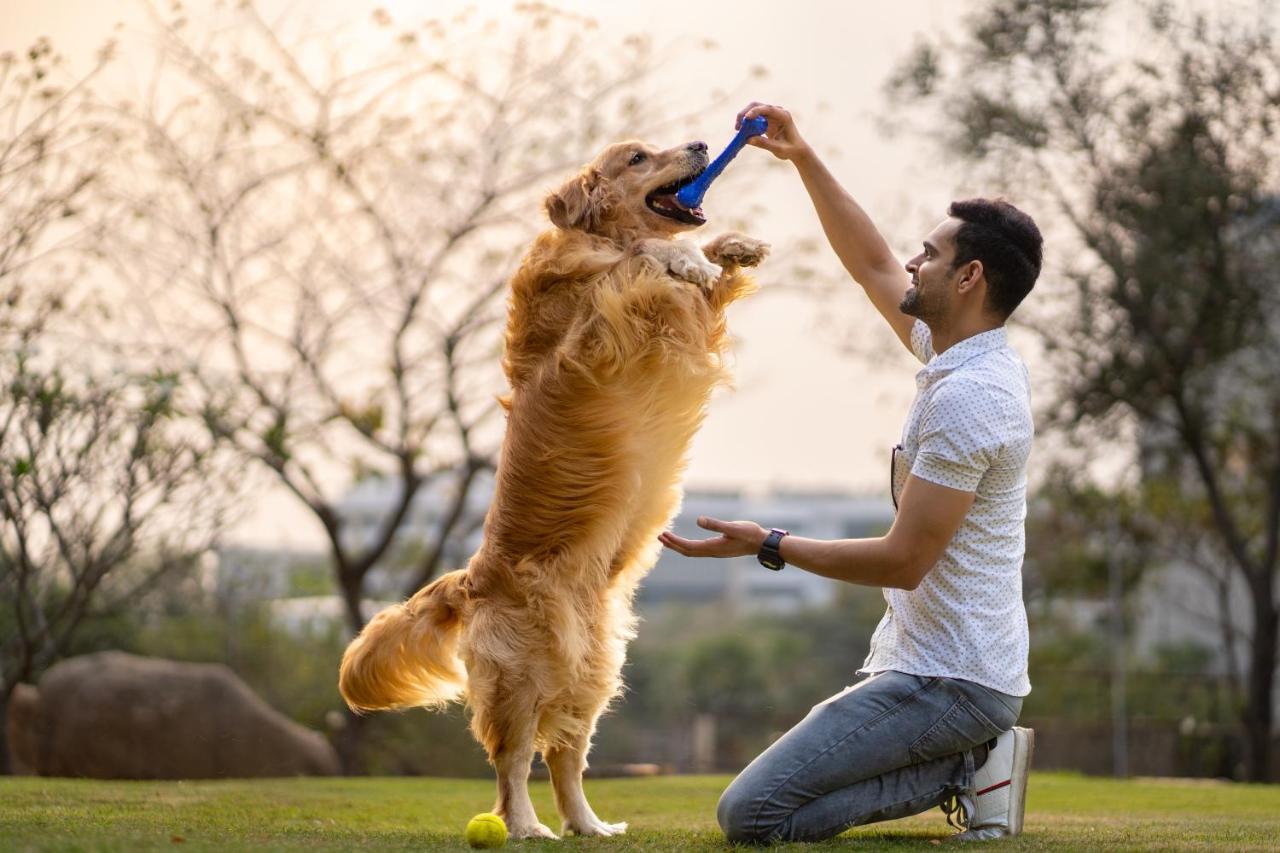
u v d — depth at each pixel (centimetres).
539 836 401
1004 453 345
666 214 494
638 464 444
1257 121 1309
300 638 1512
